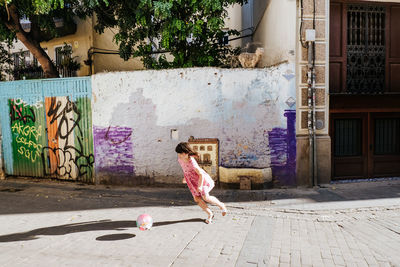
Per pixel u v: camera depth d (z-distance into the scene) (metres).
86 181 7.59
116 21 9.31
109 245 3.84
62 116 7.72
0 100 8.42
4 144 8.52
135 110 7.14
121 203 5.95
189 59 8.55
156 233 4.26
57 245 3.85
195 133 6.95
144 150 7.17
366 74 7.67
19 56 12.66
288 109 6.76
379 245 3.84
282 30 7.02
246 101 6.79
